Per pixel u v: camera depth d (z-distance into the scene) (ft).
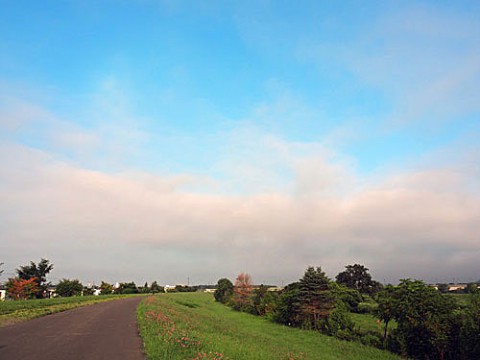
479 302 88.63
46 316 95.91
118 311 114.21
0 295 245.24
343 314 130.21
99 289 364.38
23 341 53.88
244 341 73.82
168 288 569.64
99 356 42.60
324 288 146.82
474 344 85.71
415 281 104.83
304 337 119.65
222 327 105.29
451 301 97.60
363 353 95.45
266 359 50.11
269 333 125.80
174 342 48.44
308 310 142.41
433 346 94.32
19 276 231.50
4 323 77.56
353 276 299.58
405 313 98.43
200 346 48.42
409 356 97.25
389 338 105.09
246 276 243.40
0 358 41.57
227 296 310.24
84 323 78.74
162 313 98.68
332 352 94.07
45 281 239.50
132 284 402.72
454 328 91.86
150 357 40.73
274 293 209.36
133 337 57.88
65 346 49.52
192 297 348.79
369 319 173.27
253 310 215.10
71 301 162.91
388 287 109.70
